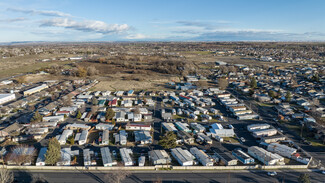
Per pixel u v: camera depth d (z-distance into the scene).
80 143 67.12
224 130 76.31
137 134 72.81
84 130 75.19
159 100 116.56
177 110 100.38
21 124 79.19
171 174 52.91
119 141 68.56
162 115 90.12
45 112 91.62
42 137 71.69
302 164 57.84
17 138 68.31
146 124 80.69
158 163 56.59
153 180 50.34
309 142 69.56
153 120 88.00
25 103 105.81
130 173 52.53
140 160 56.81
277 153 62.66
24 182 48.59
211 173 53.59
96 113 94.19
